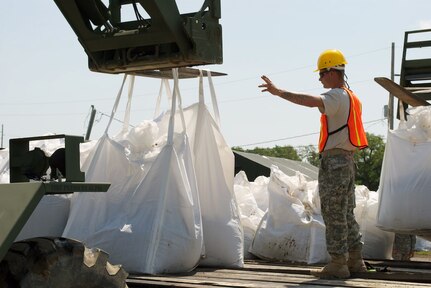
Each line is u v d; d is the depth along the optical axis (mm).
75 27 4926
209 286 4812
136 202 5980
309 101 5527
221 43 4926
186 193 6004
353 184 5898
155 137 6336
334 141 5699
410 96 7668
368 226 8109
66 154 3430
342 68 5855
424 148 7070
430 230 7008
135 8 4949
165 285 4949
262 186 9031
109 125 6352
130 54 4898
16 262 3367
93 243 5895
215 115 6605
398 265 6695
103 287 3666
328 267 5645
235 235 6387
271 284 4926
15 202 3104
